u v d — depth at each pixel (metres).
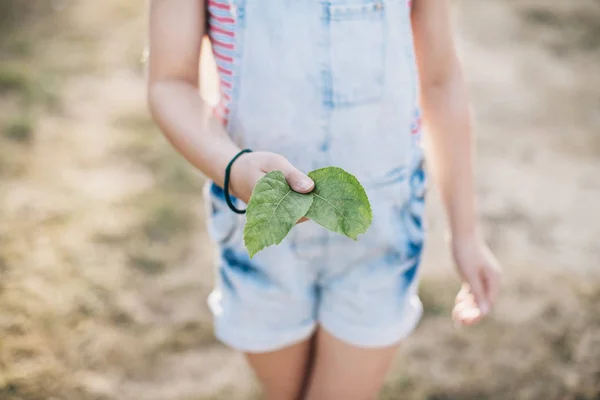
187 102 1.31
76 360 2.41
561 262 2.98
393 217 1.42
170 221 3.10
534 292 2.80
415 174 1.44
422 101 1.53
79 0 5.32
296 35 1.25
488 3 5.78
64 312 2.59
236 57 1.29
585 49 5.09
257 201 1.00
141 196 3.24
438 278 2.85
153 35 1.32
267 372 1.62
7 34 4.70
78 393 2.30
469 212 1.57
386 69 1.30
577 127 4.10
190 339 2.55
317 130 1.31
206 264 2.89
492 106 4.29
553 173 3.63
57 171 3.38
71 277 2.74
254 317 1.52
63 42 4.66
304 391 1.69
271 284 1.47
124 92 4.14
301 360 1.64
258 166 1.13
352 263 1.45
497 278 1.60
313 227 1.40
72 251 2.87
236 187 1.18
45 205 3.13
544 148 3.86
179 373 2.42
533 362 2.48
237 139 1.36
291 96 1.29
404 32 1.31
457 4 5.74
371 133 1.33
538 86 4.55
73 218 3.06
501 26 5.38
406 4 1.30
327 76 1.27
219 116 1.38
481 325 2.63
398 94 1.33
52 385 2.31
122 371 2.40
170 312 2.65
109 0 5.35
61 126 3.75
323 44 1.26
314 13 1.24
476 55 4.94
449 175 1.55
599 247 3.08
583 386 2.38
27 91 4.03
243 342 1.55
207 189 1.53
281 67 1.27
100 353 2.45
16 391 2.27
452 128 1.50
